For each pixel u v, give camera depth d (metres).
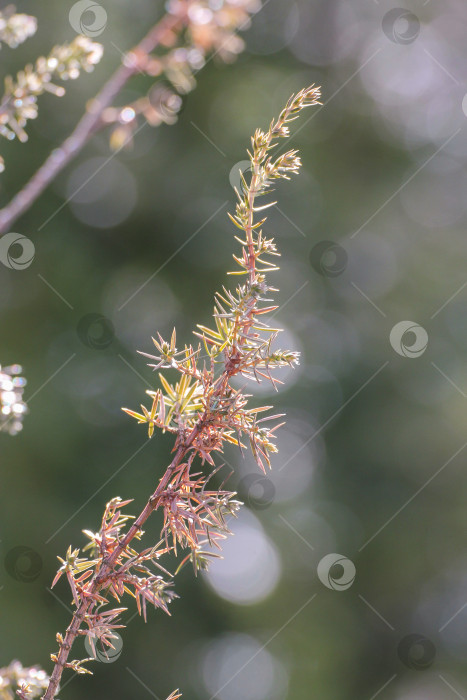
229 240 5.59
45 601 5.02
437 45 6.51
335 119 6.15
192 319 5.54
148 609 5.54
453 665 6.29
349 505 6.09
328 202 5.94
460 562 6.20
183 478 0.74
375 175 6.22
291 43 6.11
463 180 6.36
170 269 5.60
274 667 5.86
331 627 6.08
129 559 0.73
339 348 5.96
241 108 5.71
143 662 5.47
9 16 1.33
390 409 5.99
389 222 6.11
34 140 5.11
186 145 5.66
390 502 6.10
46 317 5.26
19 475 5.02
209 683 5.63
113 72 5.02
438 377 5.92
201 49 1.49
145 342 5.42
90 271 5.45
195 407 0.75
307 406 5.88
